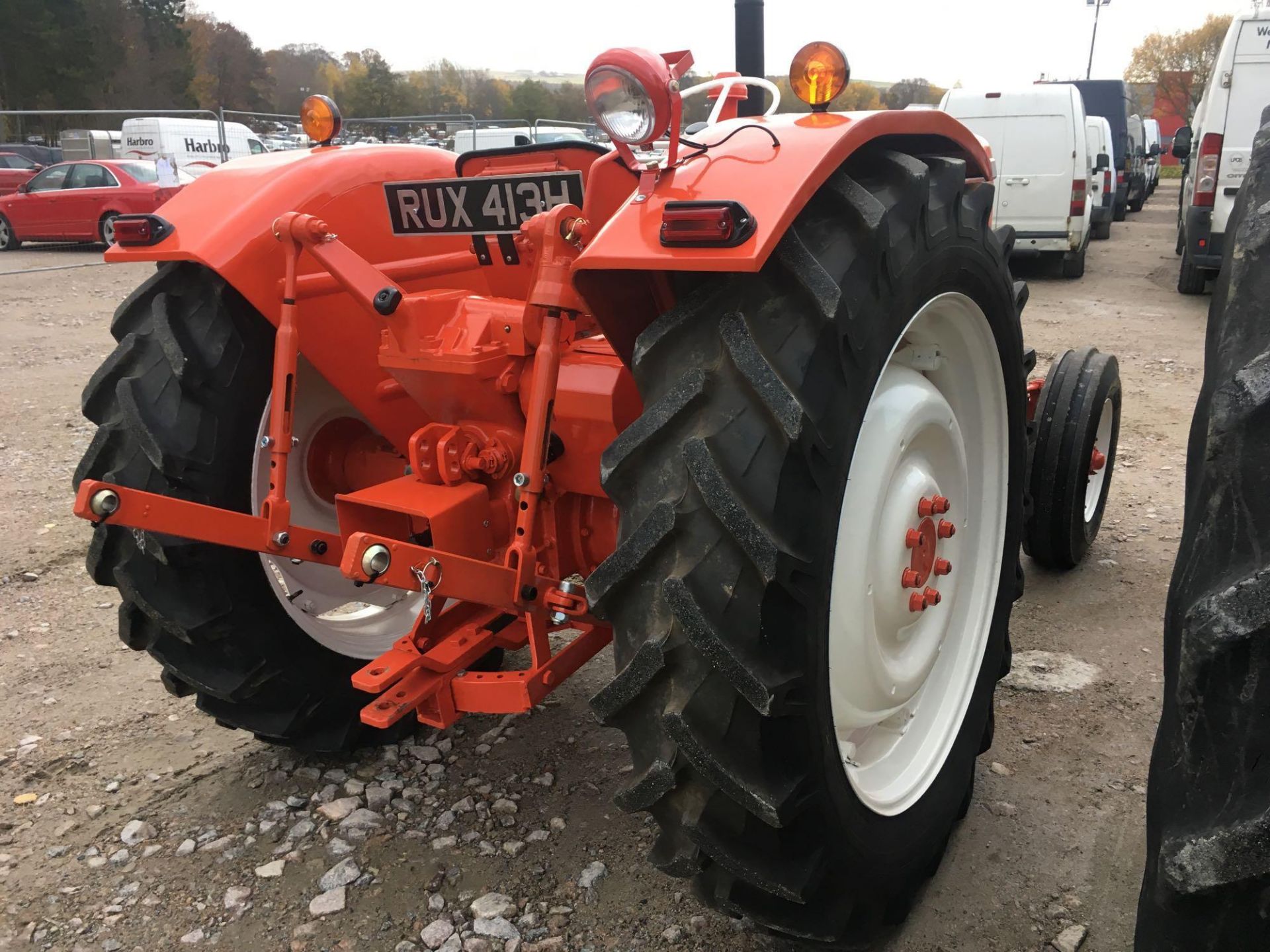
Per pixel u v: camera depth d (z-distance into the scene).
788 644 1.50
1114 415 3.69
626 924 2.05
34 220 15.43
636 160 1.55
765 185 1.46
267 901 2.16
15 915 2.14
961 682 2.28
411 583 1.74
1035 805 2.40
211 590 2.28
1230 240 1.71
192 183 2.36
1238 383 1.30
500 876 2.21
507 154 2.29
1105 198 16.16
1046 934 2.00
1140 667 3.03
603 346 2.07
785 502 1.45
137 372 2.24
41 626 3.56
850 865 1.73
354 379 2.38
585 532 2.19
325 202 2.30
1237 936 1.26
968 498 2.35
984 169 2.18
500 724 2.83
